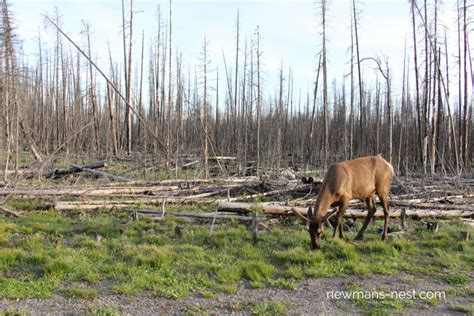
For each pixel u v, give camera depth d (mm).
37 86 38281
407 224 10398
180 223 10273
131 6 27844
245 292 6152
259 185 14891
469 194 14039
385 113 35312
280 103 34781
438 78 25219
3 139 16922
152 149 26281
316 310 5547
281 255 7516
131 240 8594
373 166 8906
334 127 38812
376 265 7277
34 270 6770
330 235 9109
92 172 16594
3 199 11984
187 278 6562
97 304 5586
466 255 7891
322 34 23234
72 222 10234
